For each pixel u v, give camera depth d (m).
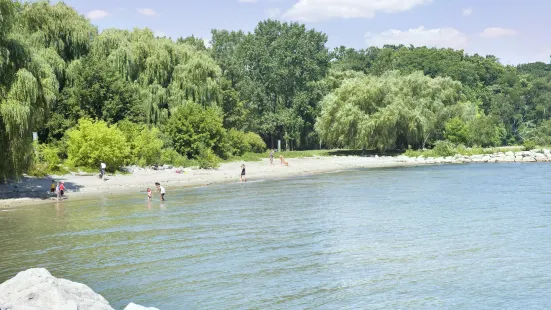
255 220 31.53
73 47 62.09
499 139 113.25
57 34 59.69
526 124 143.50
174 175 58.31
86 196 43.31
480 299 17.34
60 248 24.38
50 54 56.50
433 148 88.81
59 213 34.62
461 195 42.06
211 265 21.41
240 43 121.00
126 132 61.41
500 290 18.20
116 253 23.41
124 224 30.44
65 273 20.33
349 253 23.23
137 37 72.38
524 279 19.38
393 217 32.09
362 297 17.53
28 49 38.75
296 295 17.73
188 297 17.58
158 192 46.19
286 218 32.16
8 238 26.67
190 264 21.56
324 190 46.59
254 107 106.81
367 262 21.78
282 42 113.25
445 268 20.80
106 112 61.75
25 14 56.94
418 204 37.41
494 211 33.88
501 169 66.88
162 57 70.88
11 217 33.09
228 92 90.00
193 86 73.31
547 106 145.38
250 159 82.19
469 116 93.06
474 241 25.33
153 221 31.39
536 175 58.47
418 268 20.81
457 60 145.75
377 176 59.47
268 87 113.75
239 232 27.92
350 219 31.55
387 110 82.31
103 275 20.06
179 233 27.75
